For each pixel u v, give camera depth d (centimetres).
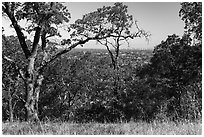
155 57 2486
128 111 2486
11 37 2422
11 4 1708
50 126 1152
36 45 1847
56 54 1962
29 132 1046
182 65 2397
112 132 1035
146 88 2509
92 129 1080
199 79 2275
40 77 1945
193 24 2258
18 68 1881
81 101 2903
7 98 2883
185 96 2195
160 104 2342
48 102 3003
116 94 2622
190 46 2352
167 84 2452
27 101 1875
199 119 1192
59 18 1755
